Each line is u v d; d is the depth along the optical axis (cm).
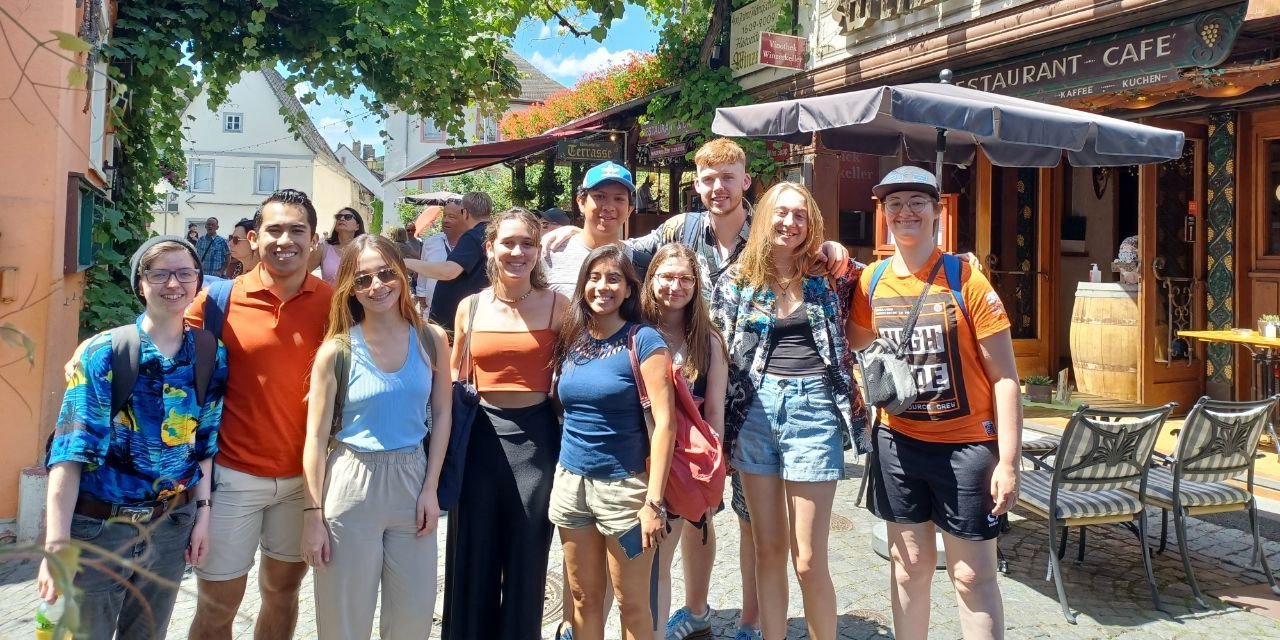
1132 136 468
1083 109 711
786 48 909
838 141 564
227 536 292
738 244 367
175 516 273
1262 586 449
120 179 774
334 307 290
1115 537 527
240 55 786
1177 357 837
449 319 593
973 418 309
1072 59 668
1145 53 610
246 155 4212
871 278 334
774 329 334
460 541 316
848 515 564
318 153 4222
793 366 330
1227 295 823
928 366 312
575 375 301
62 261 518
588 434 299
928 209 313
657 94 1066
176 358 273
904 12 776
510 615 312
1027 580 459
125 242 764
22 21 477
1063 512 427
